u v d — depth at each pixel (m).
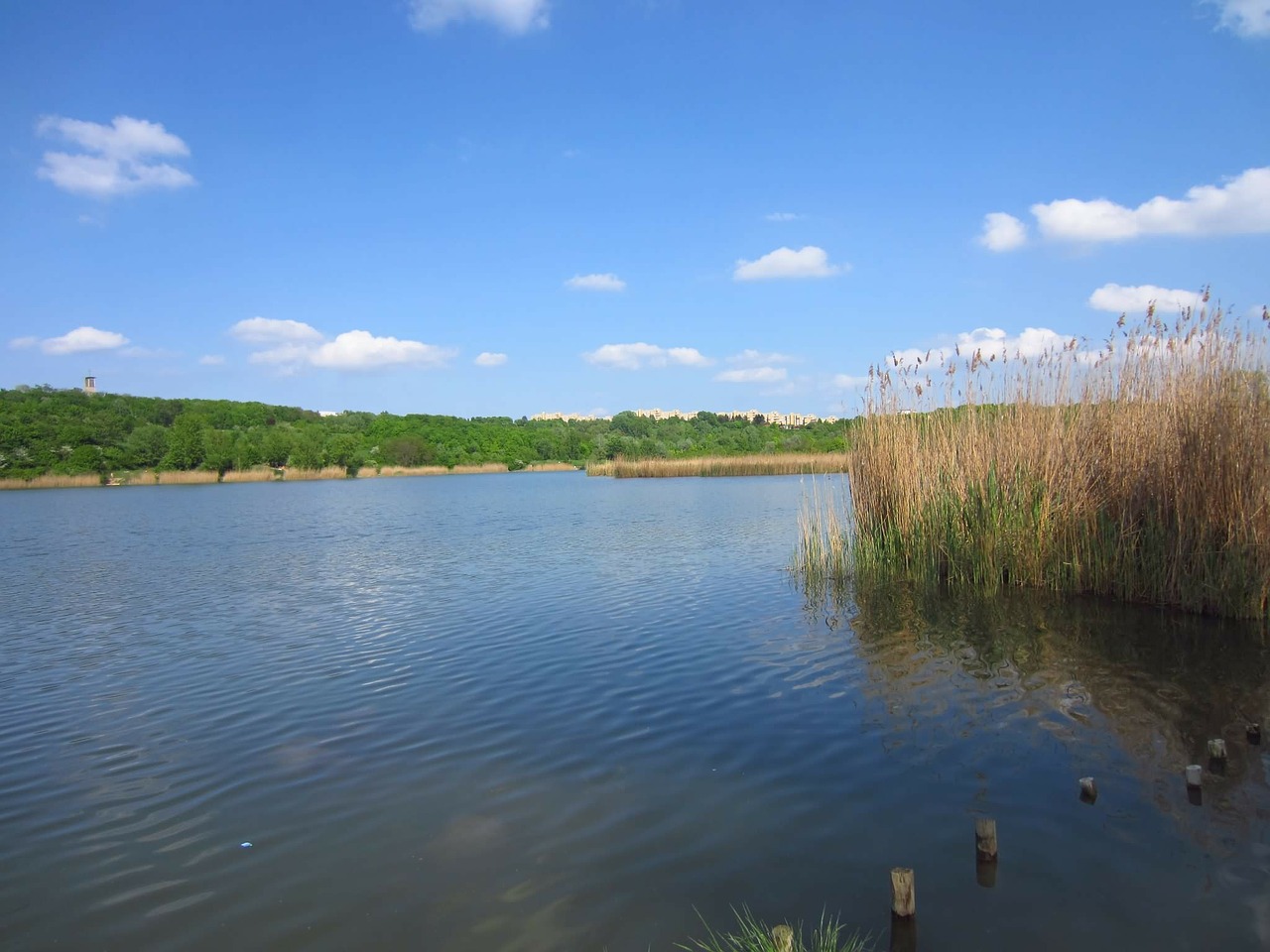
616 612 14.33
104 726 9.31
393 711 9.47
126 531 32.69
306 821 6.75
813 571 17.09
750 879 5.56
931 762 7.40
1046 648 10.90
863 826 6.23
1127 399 13.89
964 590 14.79
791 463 60.66
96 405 104.50
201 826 6.74
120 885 5.86
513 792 7.12
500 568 20.09
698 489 48.78
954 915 5.03
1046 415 15.31
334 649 12.54
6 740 8.94
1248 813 6.21
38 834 6.70
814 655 11.07
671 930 5.02
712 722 8.66
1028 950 4.68
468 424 130.88
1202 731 7.89
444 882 5.71
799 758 7.61
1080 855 5.71
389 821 6.67
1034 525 14.66
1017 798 6.61
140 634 14.03
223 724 9.26
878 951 4.69
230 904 5.55
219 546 26.52
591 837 6.25
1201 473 12.23
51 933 5.29
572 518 33.16
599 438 113.31
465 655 11.80
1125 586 13.42
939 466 16.08
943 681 9.72
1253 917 4.93
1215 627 11.55
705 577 17.53
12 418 77.81
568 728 8.66
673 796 6.89
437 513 38.81
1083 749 7.55
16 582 19.83
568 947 4.90
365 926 5.22
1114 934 4.81
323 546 25.84
